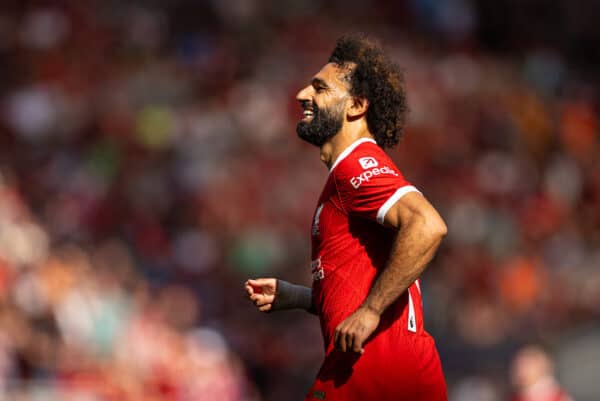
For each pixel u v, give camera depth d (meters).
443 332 48.41
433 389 12.66
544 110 81.12
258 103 64.62
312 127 12.97
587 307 57.34
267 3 79.19
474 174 68.00
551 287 59.53
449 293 53.47
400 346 12.45
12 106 57.53
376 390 12.35
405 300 12.70
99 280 37.72
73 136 57.41
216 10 75.69
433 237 11.62
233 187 56.47
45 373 32.19
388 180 12.15
